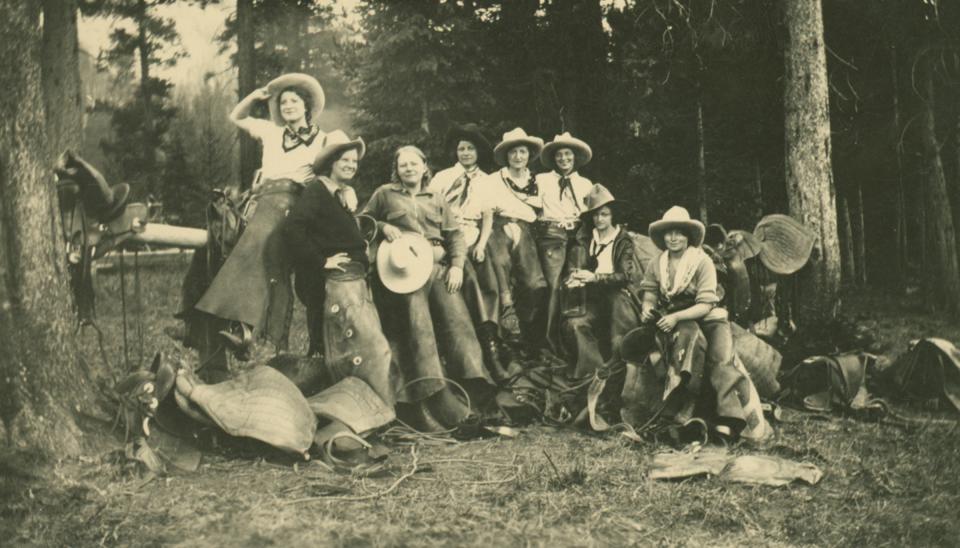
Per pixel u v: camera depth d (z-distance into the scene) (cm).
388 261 697
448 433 691
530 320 834
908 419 754
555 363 814
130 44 2892
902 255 2395
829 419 765
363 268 673
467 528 479
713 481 580
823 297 1036
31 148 567
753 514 521
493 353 764
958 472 603
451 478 571
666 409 695
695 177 2002
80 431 562
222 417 577
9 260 559
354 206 681
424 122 2267
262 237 668
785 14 1075
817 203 1049
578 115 1736
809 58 1059
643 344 721
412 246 702
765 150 1928
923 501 548
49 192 577
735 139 1988
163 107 3123
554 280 825
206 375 690
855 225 2742
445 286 732
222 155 2897
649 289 718
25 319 556
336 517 489
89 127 3125
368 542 455
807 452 647
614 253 802
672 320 682
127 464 545
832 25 1786
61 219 608
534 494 539
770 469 588
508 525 483
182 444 590
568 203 854
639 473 590
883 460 632
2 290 553
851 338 880
